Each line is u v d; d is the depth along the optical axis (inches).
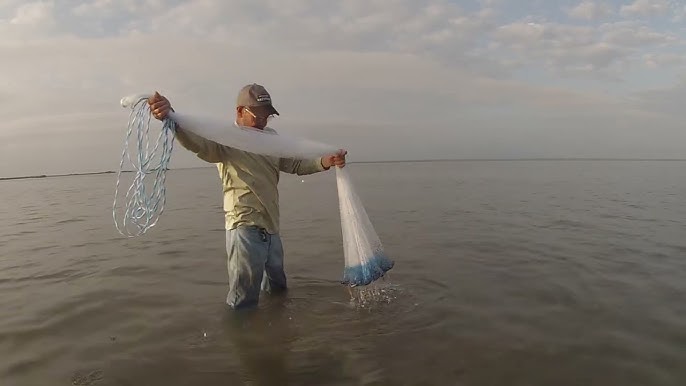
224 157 149.0
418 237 279.9
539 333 135.3
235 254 151.9
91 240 293.7
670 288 173.8
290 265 217.3
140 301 170.4
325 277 196.2
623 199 482.6
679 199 478.6
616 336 132.6
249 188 150.9
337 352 125.9
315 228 322.7
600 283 181.0
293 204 478.0
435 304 160.6
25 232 334.3
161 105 127.2
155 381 113.0
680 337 131.4
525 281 185.2
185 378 114.0
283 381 111.3
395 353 124.3
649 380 109.4
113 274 208.8
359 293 173.5
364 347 128.3
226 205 153.8
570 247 245.1
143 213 131.9
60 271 216.1
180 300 170.9
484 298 165.9
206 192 703.1
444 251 239.8
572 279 186.7
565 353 122.8
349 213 163.3
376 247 164.7
